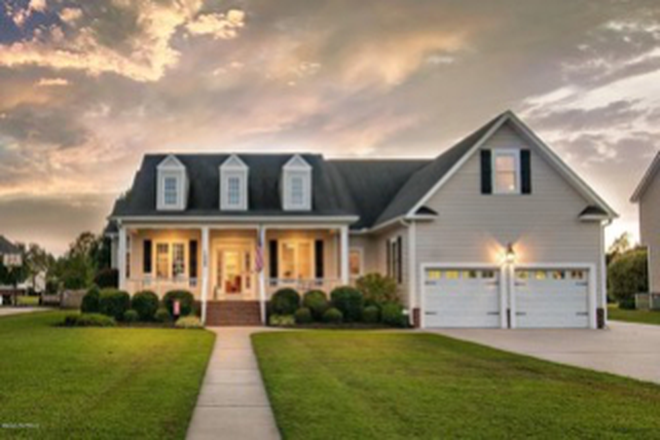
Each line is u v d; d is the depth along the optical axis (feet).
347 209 100.94
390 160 114.32
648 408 31.40
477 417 29.07
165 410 29.86
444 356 51.42
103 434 25.43
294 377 39.99
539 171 84.89
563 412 30.27
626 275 137.28
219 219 91.15
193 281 94.84
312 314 84.79
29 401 31.30
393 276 92.79
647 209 134.00
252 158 105.29
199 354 50.24
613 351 56.75
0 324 79.66
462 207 83.82
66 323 77.97
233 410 31.30
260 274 89.25
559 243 84.48
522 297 83.92
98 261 173.88
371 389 35.81
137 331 70.18
